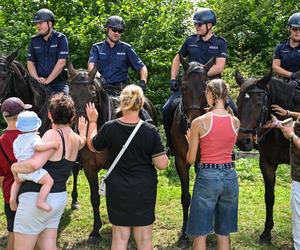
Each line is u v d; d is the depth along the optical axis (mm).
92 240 5832
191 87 5238
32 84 6258
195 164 5883
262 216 6719
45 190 3912
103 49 6609
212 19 6152
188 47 6375
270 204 5828
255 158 9344
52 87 6777
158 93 11016
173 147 6020
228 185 4340
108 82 6570
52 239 4125
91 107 4723
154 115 7023
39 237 4148
